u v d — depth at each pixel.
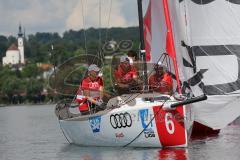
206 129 41.94
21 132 58.31
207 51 41.97
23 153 38.75
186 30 41.62
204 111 40.97
